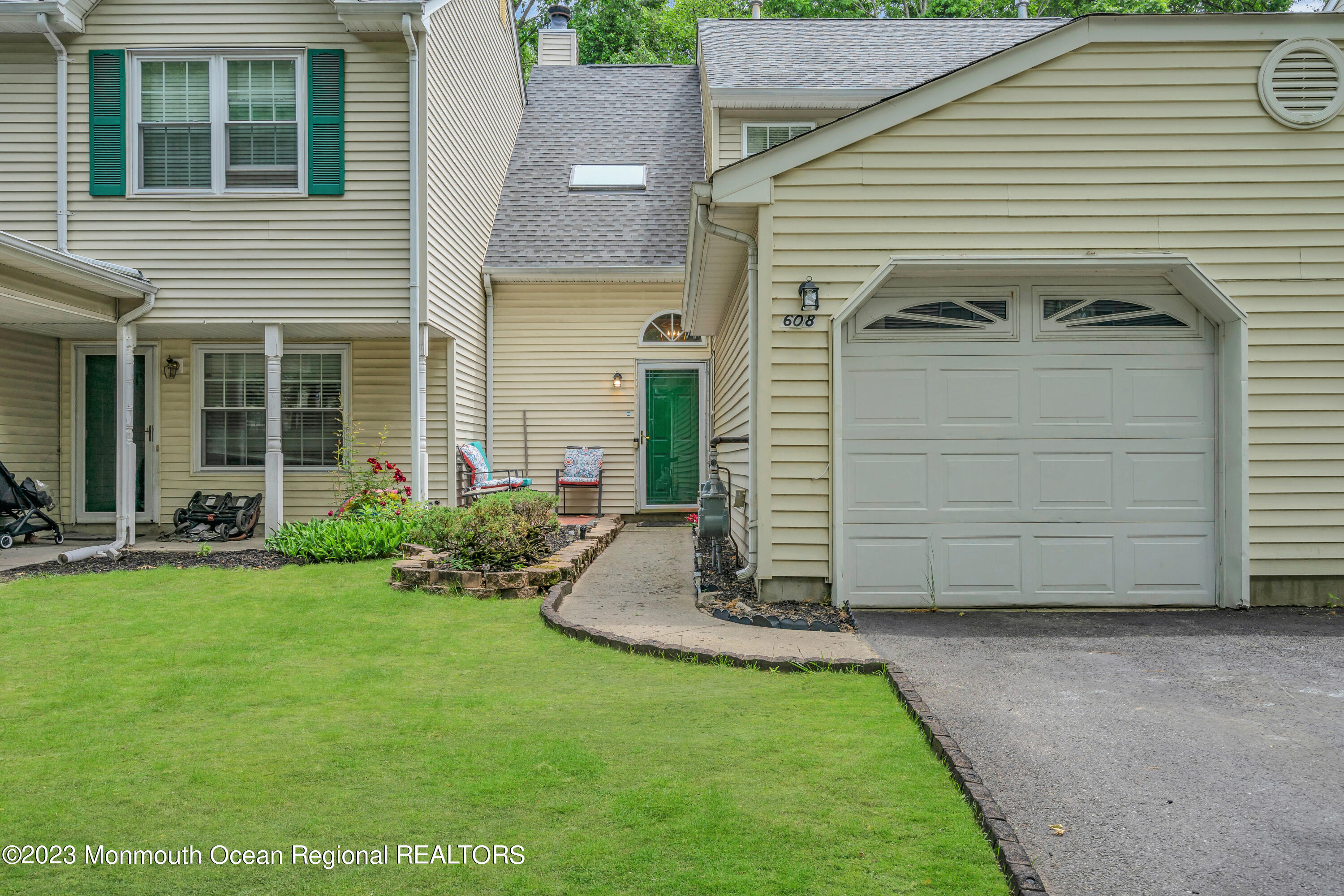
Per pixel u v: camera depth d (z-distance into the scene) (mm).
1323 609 6473
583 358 13711
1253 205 6395
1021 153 6395
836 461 6410
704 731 3793
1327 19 6367
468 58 12008
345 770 3387
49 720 4020
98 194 9773
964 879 2543
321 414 11359
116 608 6488
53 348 11047
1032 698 4320
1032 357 6633
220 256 9836
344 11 9484
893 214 6387
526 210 14227
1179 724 3943
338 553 8609
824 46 13742
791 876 2555
